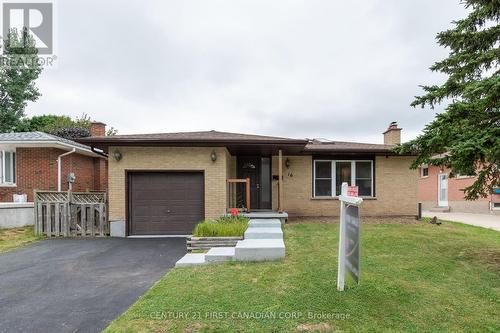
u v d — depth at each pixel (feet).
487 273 17.16
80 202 33.73
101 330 11.55
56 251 25.62
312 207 43.34
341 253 14.88
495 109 18.33
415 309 12.60
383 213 43.50
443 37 24.54
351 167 43.93
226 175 34.96
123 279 17.92
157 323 11.51
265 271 17.72
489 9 20.89
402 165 43.78
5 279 17.99
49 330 11.58
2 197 43.55
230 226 26.04
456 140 17.99
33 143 42.50
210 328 11.09
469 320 11.71
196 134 39.83
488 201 55.11
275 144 33.83
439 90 23.94
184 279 16.56
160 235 33.60
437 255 21.11
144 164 33.81
